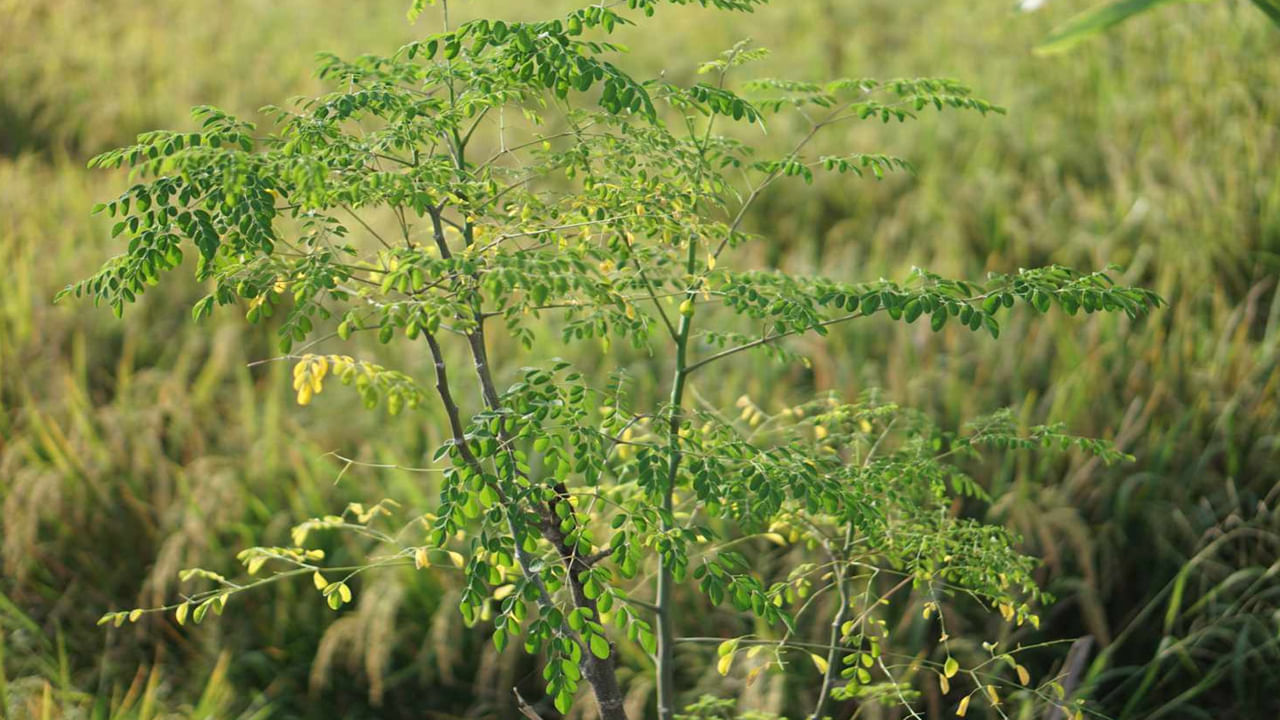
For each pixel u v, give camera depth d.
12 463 3.87
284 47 9.15
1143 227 5.00
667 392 4.08
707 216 2.14
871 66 7.54
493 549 1.66
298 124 1.73
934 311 1.70
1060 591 3.37
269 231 1.57
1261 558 3.40
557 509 1.75
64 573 3.70
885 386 4.06
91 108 7.46
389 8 10.27
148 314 4.99
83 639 3.60
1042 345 4.16
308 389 1.92
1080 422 3.76
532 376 1.77
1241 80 6.27
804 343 4.19
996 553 2.19
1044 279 1.81
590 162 2.02
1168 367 4.01
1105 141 5.83
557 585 1.69
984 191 5.50
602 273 1.94
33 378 4.43
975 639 3.25
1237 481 3.68
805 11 8.70
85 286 1.74
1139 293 1.75
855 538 2.34
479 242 1.93
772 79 2.33
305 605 3.51
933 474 2.27
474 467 1.70
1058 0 8.02
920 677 3.12
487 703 3.33
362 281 1.72
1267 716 3.18
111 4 10.26
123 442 3.98
